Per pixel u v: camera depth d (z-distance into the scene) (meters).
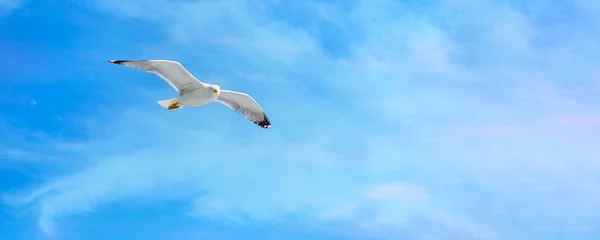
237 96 18.47
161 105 17.48
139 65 16.78
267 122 18.97
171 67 16.88
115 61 16.67
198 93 17.34
